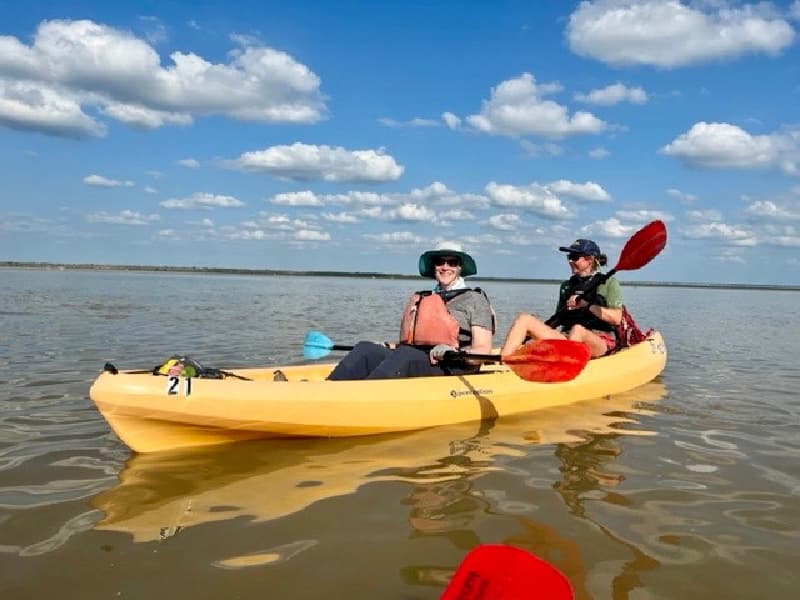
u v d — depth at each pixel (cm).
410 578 227
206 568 233
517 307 2016
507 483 329
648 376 656
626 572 235
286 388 391
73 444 382
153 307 1533
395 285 5491
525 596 185
